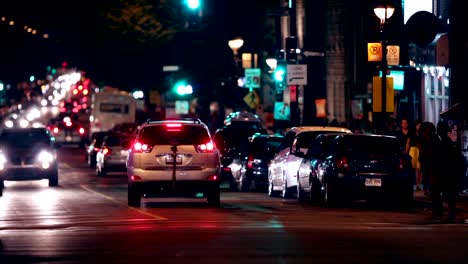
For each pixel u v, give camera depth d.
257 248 42.09
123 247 42.78
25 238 46.94
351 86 136.88
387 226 52.19
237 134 97.56
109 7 168.00
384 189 66.00
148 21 166.50
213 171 67.25
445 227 51.81
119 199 75.44
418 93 102.50
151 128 67.69
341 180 66.00
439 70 97.50
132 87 177.75
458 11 87.06
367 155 66.38
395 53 86.88
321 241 44.66
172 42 166.88
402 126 83.62
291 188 77.06
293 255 39.78
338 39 140.88
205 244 43.62
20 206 68.31
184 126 67.88
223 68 160.00
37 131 96.94
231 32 162.00
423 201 69.62
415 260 38.34
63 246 43.47
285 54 112.12
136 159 67.00
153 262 37.94
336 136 68.94
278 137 87.25
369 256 39.50
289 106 112.69
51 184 96.38
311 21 148.12
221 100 157.75
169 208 65.81
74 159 163.00
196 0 109.25
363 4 130.75
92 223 54.47
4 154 93.88
